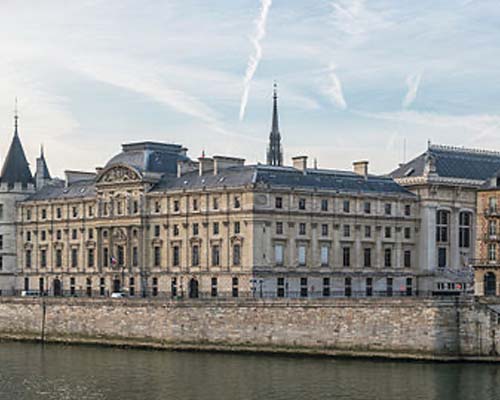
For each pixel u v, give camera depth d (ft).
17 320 650.84
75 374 489.67
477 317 497.46
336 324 524.52
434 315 497.87
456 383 446.19
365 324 516.32
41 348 597.52
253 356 536.83
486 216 596.70
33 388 453.99
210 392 437.58
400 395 424.05
